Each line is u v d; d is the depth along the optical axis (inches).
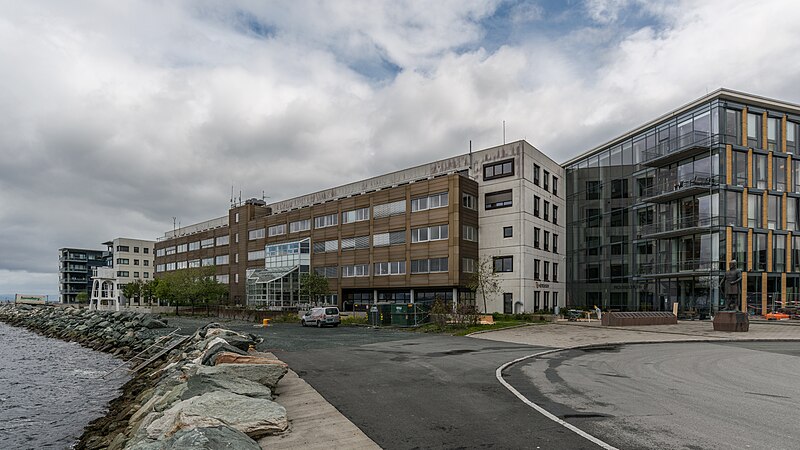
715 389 394.3
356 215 1957.4
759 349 683.4
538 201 1723.7
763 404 339.3
